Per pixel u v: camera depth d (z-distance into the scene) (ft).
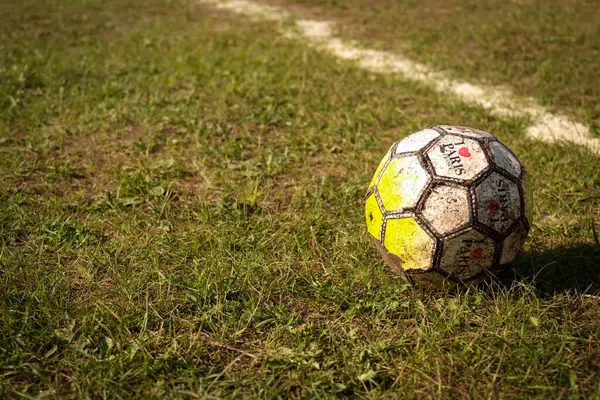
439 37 28.09
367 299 10.23
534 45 26.14
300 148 16.90
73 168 15.66
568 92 20.59
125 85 22.00
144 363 8.66
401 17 32.63
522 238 9.79
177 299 10.24
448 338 9.27
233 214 13.16
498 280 10.19
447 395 8.24
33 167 15.57
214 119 19.04
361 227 12.57
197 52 26.63
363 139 17.40
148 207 13.65
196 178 15.33
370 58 25.94
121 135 17.90
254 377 8.51
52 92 21.36
